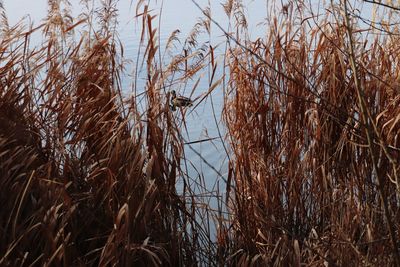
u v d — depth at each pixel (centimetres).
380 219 359
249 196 390
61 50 396
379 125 366
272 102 396
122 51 400
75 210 332
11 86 370
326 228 365
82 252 338
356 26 391
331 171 389
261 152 400
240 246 381
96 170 341
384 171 357
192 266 362
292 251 350
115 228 308
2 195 323
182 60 376
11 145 350
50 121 374
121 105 373
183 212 361
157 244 336
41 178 331
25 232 296
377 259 331
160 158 360
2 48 384
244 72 403
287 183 391
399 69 375
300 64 390
